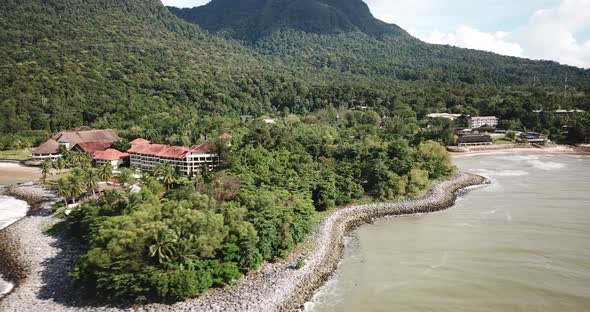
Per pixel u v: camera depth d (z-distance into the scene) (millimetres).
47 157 182500
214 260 68750
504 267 77312
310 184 111375
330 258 80438
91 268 64438
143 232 68062
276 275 71500
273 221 80125
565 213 107688
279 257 77875
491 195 127938
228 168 127812
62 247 85125
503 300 66125
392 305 64938
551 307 63938
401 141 164625
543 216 105500
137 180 127938
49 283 69938
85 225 85500
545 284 70688
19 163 183500
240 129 188750
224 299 63594
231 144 149750
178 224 71000
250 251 71000
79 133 191875
